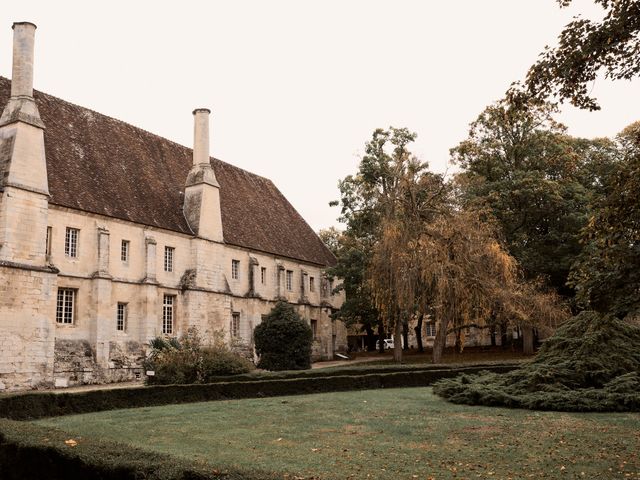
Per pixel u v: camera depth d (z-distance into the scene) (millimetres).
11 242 27797
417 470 9680
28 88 29953
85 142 36750
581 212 41188
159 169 41844
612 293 9016
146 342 34844
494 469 9734
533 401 16281
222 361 25203
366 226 46250
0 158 28719
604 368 17250
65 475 8523
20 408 15477
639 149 12180
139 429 13922
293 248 52938
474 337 64250
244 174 55156
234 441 12352
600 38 9102
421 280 32844
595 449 11078
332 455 10891
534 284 37500
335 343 57688
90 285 32469
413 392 22109
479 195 42938
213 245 41062
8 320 27188
